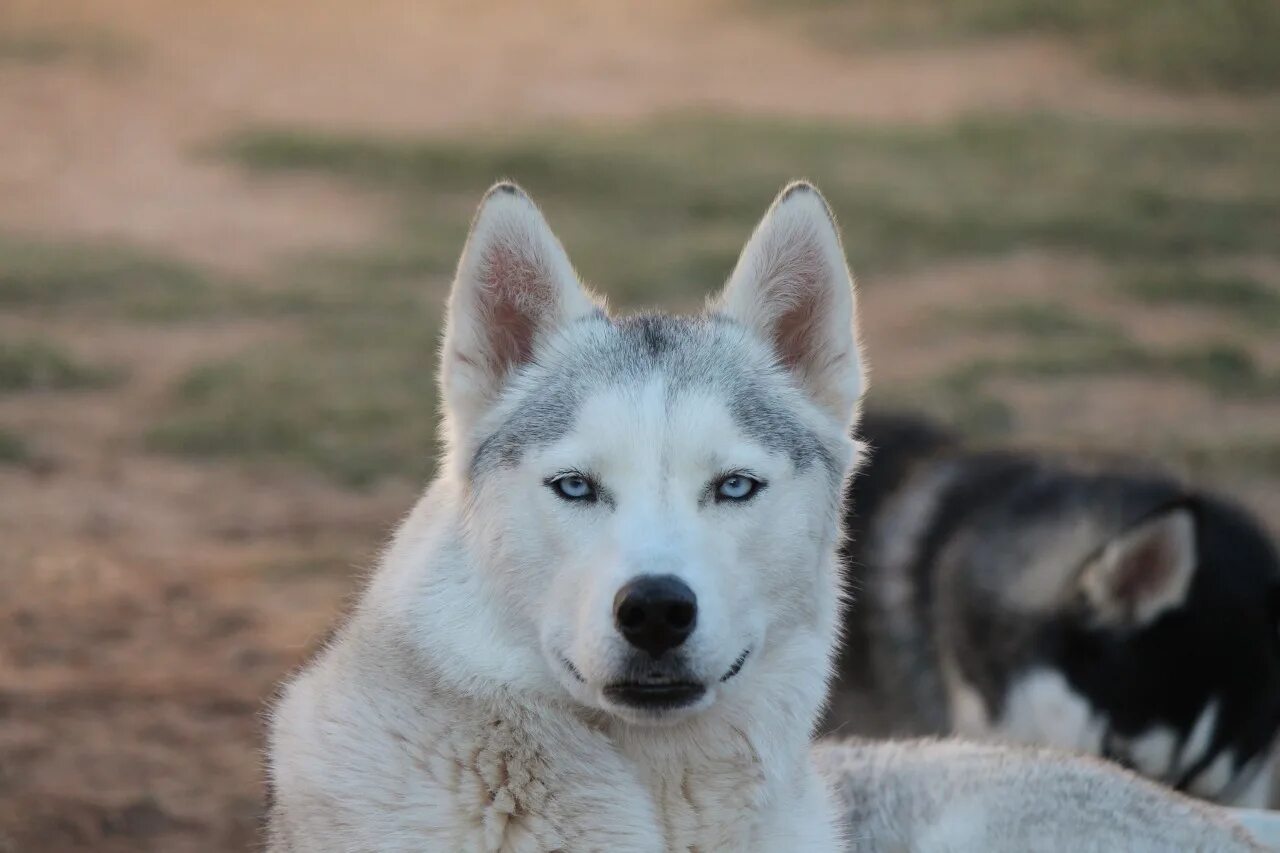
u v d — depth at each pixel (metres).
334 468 18.34
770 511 7.18
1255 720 11.20
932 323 24.28
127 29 44.59
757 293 7.84
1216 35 41.00
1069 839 8.34
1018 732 11.48
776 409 7.49
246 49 43.69
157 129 35.16
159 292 24.50
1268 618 11.25
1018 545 11.81
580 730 7.02
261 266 26.34
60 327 23.00
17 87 37.72
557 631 6.90
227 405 19.81
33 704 12.62
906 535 12.54
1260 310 25.44
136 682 13.15
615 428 7.00
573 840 6.96
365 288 25.19
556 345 7.58
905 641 12.30
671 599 6.60
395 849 6.84
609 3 50.88
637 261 26.28
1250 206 30.50
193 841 10.75
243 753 12.01
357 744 6.98
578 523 6.95
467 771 6.89
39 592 14.82
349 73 41.56
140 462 18.36
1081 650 11.27
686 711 6.79
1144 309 25.50
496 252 7.58
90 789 11.33
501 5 50.69
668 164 32.06
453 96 39.31
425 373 21.48
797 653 7.38
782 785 7.34
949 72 41.59
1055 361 22.16
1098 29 43.84
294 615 14.65
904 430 13.52
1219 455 18.73
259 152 32.78
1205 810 8.67
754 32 46.69
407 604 7.18
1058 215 29.38
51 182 30.84
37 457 18.17
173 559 15.82
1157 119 36.91
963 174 32.34
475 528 7.19
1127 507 11.70
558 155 32.28
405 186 31.41
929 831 8.52
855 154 33.66
